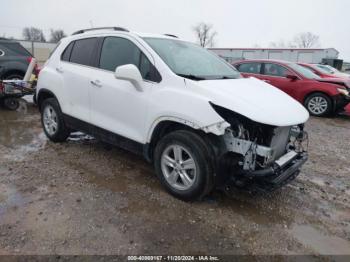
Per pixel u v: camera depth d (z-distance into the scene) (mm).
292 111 3068
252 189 2980
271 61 8898
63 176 3691
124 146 3695
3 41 8016
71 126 4461
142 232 2678
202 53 4094
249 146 2768
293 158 3271
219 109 2852
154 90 3217
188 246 2537
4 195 3186
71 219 2811
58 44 4781
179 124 3158
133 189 3434
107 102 3740
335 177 4113
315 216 3102
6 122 6316
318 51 30109
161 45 3619
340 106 8125
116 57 3760
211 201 3246
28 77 7238
